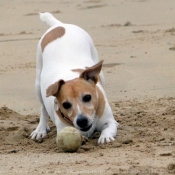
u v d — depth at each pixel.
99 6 30.16
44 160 10.26
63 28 13.56
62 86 11.16
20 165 9.99
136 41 20.92
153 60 18.05
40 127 12.77
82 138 11.16
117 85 15.83
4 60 19.72
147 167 9.23
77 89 11.03
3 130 12.88
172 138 11.25
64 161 10.05
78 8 30.19
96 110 11.68
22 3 33.38
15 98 15.40
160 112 13.33
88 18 27.09
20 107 14.67
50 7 31.30
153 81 15.95
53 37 13.30
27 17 28.77
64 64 12.55
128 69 17.25
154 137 11.44
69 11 29.53
